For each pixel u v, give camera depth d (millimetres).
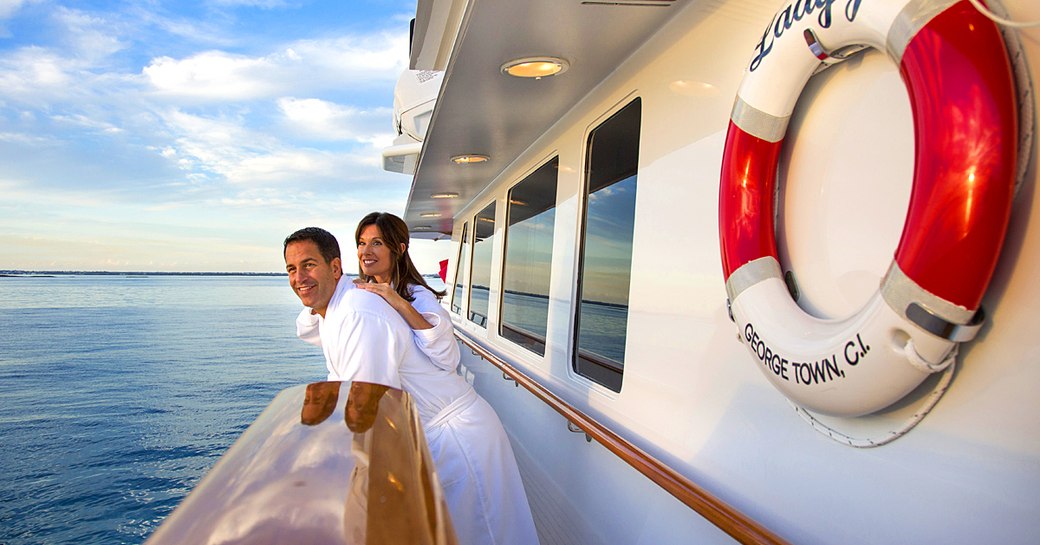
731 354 1776
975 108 917
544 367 3773
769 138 1442
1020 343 961
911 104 1038
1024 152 945
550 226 3854
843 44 1242
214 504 660
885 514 1208
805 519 1445
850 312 1302
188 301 104312
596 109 2975
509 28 2289
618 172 2756
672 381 2098
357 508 666
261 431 997
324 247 2324
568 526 3051
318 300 2322
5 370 29609
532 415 3914
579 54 2539
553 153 3732
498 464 2344
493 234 5938
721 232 1521
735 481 1722
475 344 5938
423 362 2324
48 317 64688
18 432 17953
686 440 1988
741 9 1827
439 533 648
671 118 2195
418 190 6574
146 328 52969
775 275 1424
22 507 11844
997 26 956
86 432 17984
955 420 1060
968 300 944
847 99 1330
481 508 2271
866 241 1272
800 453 1470
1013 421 970
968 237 921
